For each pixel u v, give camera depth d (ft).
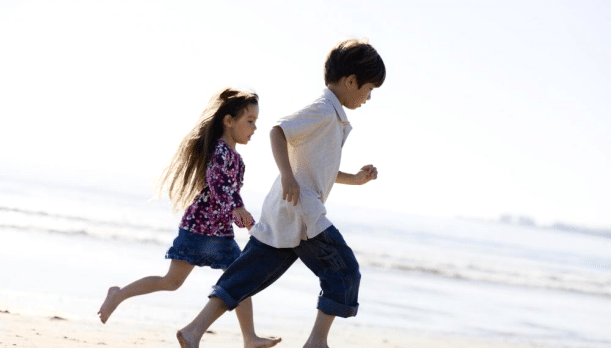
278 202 12.93
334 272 12.60
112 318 22.07
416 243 113.50
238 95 14.64
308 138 12.65
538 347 26.94
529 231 346.33
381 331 26.03
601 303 51.31
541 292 54.44
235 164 14.37
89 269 34.06
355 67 12.85
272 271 13.14
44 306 22.58
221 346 18.94
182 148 14.56
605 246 243.81
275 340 14.96
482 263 82.69
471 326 30.60
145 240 54.34
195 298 28.58
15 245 40.29
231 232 14.97
